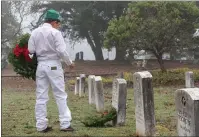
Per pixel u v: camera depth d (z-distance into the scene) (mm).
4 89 26375
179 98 6324
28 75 8703
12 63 8602
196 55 36344
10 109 13836
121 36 26141
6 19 41500
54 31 8031
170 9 26094
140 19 26031
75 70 36469
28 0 44844
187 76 17922
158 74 25766
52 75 8102
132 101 15820
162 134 8289
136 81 7887
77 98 18516
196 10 26484
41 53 8109
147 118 7480
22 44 8469
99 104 12406
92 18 44688
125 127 9164
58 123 10062
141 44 26328
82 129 8891
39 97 8320
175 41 26750
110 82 24797
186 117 6082
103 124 9352
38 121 8414
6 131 8953
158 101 15617
